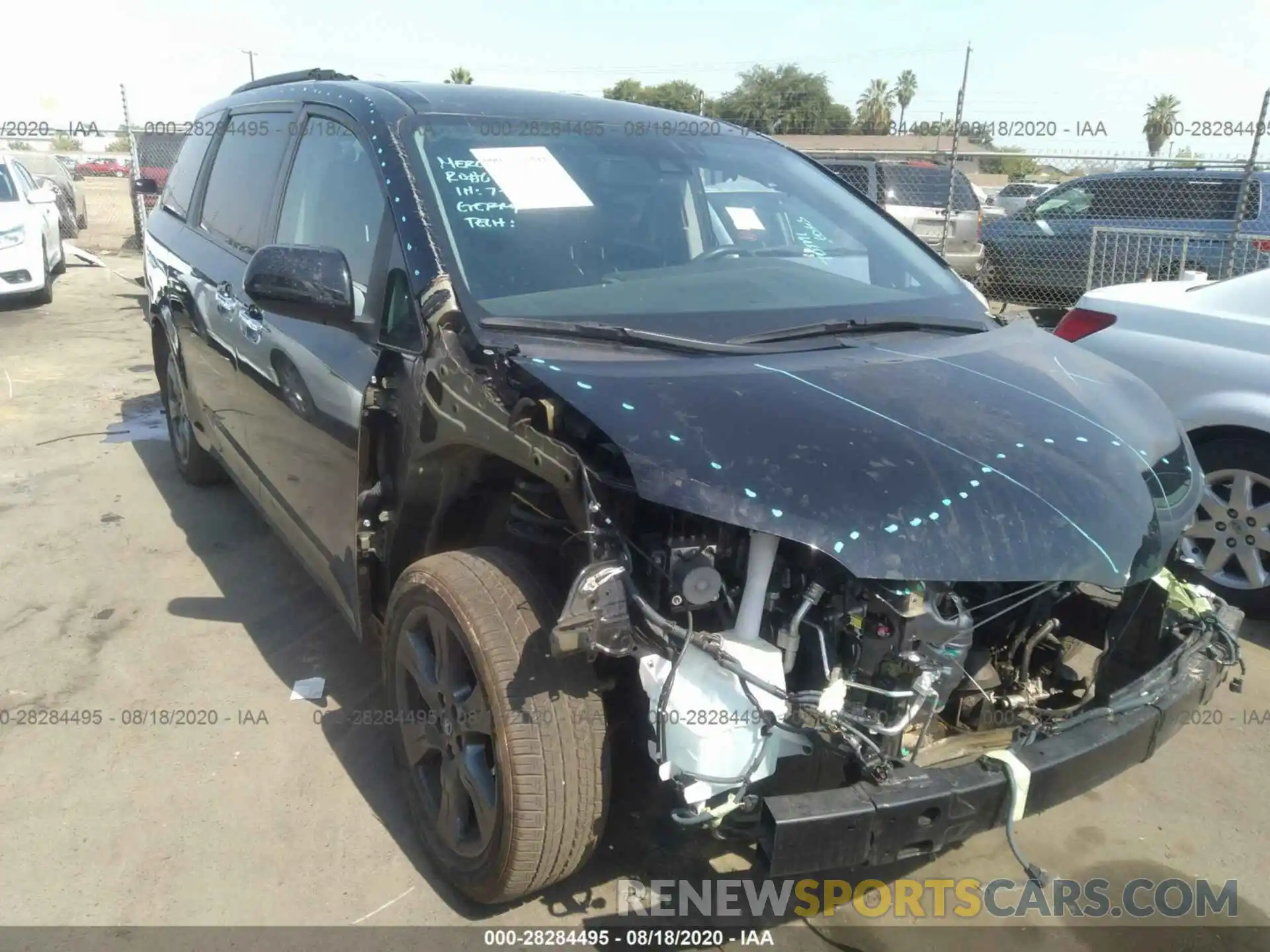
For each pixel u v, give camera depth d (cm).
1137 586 255
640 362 243
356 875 265
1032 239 1145
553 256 282
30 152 1750
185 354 464
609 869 267
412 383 258
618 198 311
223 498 535
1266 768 326
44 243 1129
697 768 201
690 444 207
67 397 734
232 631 392
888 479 205
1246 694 369
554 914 253
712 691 201
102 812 287
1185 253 907
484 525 280
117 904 253
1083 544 210
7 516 505
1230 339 416
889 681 207
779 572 212
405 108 314
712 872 268
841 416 222
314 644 383
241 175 421
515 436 223
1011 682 250
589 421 217
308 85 380
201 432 481
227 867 266
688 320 269
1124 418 259
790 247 334
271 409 347
